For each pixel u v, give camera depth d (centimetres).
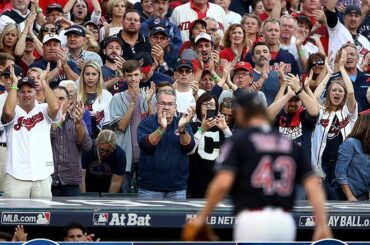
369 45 6400
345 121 5078
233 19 6419
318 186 2934
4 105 4503
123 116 4978
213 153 4744
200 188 4756
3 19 5919
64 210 3941
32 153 4522
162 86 4734
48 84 5012
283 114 4975
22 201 4212
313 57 5562
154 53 5578
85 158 4800
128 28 5691
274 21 5825
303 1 6412
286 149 2925
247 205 2903
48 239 3884
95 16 6106
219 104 4984
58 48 5328
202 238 2931
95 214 3947
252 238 2888
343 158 4791
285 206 2911
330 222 4069
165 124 4569
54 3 6153
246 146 2916
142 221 3972
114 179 4828
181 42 6022
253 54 5550
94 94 5116
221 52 5775
